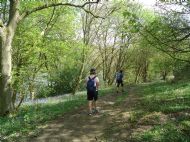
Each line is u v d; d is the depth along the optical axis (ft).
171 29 35.19
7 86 61.87
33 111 66.49
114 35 202.59
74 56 126.00
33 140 44.55
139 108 62.49
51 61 91.76
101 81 220.43
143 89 103.96
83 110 64.49
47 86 94.38
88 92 58.54
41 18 94.32
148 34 34.42
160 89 93.04
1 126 51.57
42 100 116.57
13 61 84.89
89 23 147.54
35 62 85.92
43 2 85.35
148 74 272.10
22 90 84.12
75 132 47.93
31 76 85.92
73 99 94.32
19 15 63.93
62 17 103.96
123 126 49.32
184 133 42.68
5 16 85.35
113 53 220.02
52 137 45.73
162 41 34.78
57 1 76.89
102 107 68.18
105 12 158.51
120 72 101.65
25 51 83.46
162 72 219.41
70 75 161.58
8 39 61.77
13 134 47.37
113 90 114.32
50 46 88.84
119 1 149.89
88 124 52.13
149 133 43.42
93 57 210.38
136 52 224.33
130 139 42.78
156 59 160.86
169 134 42.42
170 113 54.54
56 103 84.33
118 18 176.04
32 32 84.33
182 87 90.07
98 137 45.11
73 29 116.47
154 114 54.44
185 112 53.83
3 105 61.67
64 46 92.22
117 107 67.10
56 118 57.41
